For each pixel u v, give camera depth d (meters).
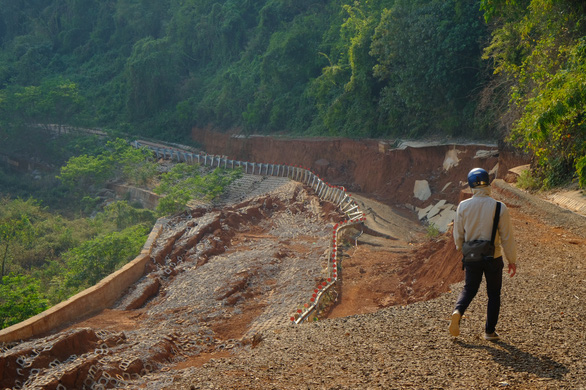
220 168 37.84
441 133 29.72
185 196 30.16
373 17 35.62
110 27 74.88
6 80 70.44
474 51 27.05
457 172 26.06
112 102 61.84
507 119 21.56
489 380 4.37
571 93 13.21
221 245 22.62
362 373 4.72
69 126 55.00
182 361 9.90
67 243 28.70
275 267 18.89
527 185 17.09
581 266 8.27
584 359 4.71
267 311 14.53
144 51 58.91
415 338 5.59
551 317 6.01
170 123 54.69
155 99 56.88
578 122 14.38
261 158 42.31
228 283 17.20
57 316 14.44
